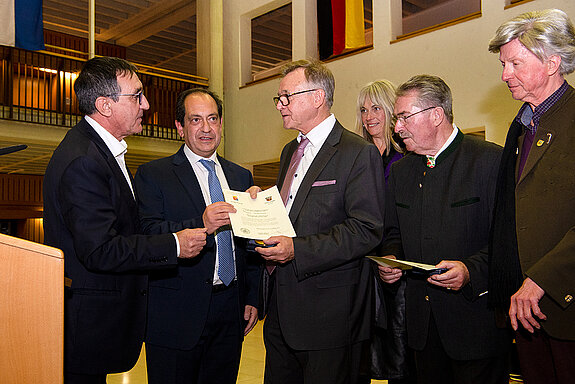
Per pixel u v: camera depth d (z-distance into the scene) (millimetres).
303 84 2135
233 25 10242
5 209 13406
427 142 2053
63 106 8797
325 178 2043
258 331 6547
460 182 1997
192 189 2479
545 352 1724
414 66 7254
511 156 1825
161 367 2303
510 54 1710
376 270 2236
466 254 1959
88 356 1845
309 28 8812
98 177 1879
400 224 2176
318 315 1966
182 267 2344
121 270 1865
